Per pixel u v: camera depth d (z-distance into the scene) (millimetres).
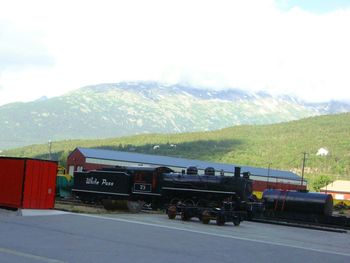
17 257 12062
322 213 36656
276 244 19578
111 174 41781
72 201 42969
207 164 84875
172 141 166875
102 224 21391
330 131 184250
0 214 23391
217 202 36156
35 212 24672
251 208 35438
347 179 132000
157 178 39688
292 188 97750
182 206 29172
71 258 12391
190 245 16641
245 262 13953
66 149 157375
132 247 15023
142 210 36281
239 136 182125
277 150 162000
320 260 15867
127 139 173625
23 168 25125
